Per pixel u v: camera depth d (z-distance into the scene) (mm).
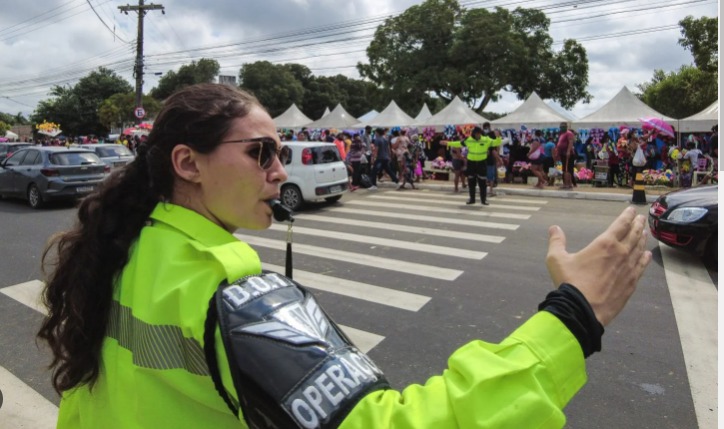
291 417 723
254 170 955
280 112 57938
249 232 8359
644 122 14453
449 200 12008
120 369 915
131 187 994
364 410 734
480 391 729
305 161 10562
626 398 3248
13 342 4176
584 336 785
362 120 25422
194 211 976
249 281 849
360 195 12969
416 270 6141
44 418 3137
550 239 931
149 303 867
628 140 14344
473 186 11250
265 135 966
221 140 933
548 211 10320
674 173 14133
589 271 830
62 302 1035
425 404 753
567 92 33250
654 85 42500
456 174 13516
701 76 31062
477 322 4520
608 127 16266
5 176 12180
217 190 952
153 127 990
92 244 969
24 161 12008
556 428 731
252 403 745
